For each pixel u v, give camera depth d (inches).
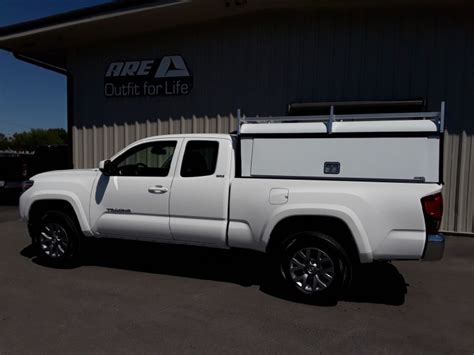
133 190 190.7
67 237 206.5
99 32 361.7
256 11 323.6
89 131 398.9
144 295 170.2
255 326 140.2
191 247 247.1
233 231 171.5
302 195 158.2
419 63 297.6
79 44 391.9
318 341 129.3
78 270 206.1
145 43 367.6
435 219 145.7
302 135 165.2
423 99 292.8
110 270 206.7
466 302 165.0
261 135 170.9
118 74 380.5
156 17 329.1
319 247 158.4
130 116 380.8
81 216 200.4
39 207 215.3
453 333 135.9
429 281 191.8
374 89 308.0
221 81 345.1
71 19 343.0
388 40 302.8
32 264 216.8
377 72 306.7
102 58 385.7
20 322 141.9
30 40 381.4
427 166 149.2
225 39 340.5
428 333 135.8
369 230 149.9
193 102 355.9
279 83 328.5
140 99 375.6
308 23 318.0
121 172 202.5
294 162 165.8
